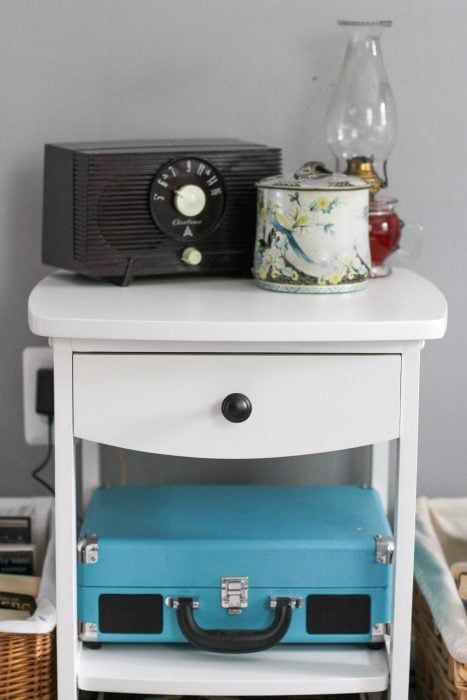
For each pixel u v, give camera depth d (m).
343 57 1.39
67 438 1.07
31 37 1.37
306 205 1.14
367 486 1.42
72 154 1.20
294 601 1.16
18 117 1.40
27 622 1.15
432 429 1.50
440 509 1.46
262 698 1.32
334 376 1.06
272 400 1.07
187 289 1.19
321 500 1.32
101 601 1.17
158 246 1.22
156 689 1.13
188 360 1.06
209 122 1.41
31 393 1.44
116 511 1.27
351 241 1.16
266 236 1.17
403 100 1.41
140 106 1.40
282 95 1.40
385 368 1.06
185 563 1.16
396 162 1.43
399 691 1.14
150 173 1.20
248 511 1.28
